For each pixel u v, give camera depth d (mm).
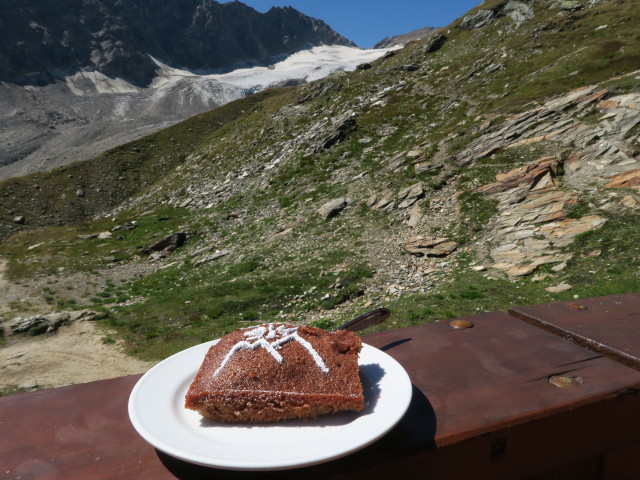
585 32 37125
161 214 38406
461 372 1305
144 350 14141
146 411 1060
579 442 1138
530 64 35000
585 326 1542
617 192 16234
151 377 1225
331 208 23609
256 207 31125
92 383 1423
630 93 21688
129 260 28562
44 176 74500
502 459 1062
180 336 14672
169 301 18219
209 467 932
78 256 29922
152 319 16609
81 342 15336
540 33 40188
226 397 1043
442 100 37344
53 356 14438
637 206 15156
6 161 167000
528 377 1251
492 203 18594
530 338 1527
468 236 17125
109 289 22938
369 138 34531
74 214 66375
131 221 38656
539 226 16000
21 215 63156
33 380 12867
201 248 26828
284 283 17000
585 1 47469
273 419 1035
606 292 11281
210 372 1133
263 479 898
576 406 1101
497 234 16516
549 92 27062
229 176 41750
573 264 13289
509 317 1752
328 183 29719
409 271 15969
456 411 1088
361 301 14484
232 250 24156
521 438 1066
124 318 17141
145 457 1007
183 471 946
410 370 1341
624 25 35125
